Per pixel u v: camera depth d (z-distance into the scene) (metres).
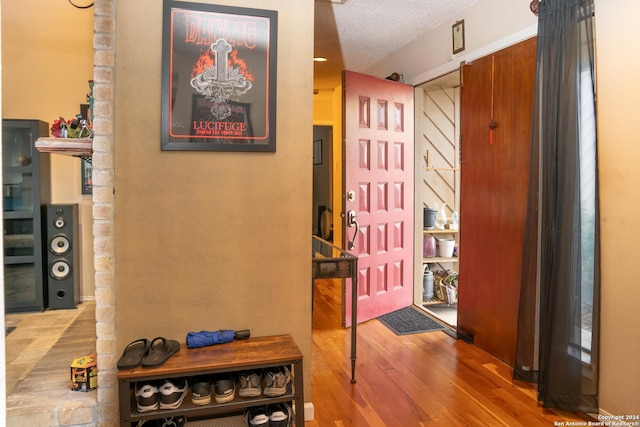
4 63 3.82
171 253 2.08
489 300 3.21
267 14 2.13
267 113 2.15
